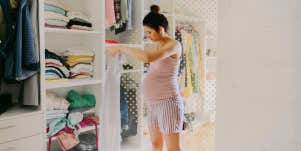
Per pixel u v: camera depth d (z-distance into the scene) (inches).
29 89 82.2
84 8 104.2
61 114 91.7
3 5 75.4
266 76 17.2
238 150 19.3
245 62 18.3
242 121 18.9
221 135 20.4
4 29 77.4
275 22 16.6
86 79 98.7
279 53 16.5
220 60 20.1
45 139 84.2
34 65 79.4
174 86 77.6
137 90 115.6
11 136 75.9
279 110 16.7
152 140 84.6
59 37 101.4
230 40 19.1
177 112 77.5
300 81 15.6
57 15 89.2
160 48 77.2
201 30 154.1
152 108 80.3
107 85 74.1
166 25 79.5
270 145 17.3
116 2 103.0
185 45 135.8
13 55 75.3
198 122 157.6
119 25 104.6
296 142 16.0
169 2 131.3
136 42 113.7
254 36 17.7
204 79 154.6
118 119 73.7
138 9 111.8
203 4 158.2
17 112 79.8
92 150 98.6
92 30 100.0
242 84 18.7
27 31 76.8
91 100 102.4
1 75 77.5
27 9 77.0
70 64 95.8
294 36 15.7
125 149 113.7
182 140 129.3
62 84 88.3
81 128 95.8
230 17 19.0
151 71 79.4
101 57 99.9
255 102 18.0
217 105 20.6
